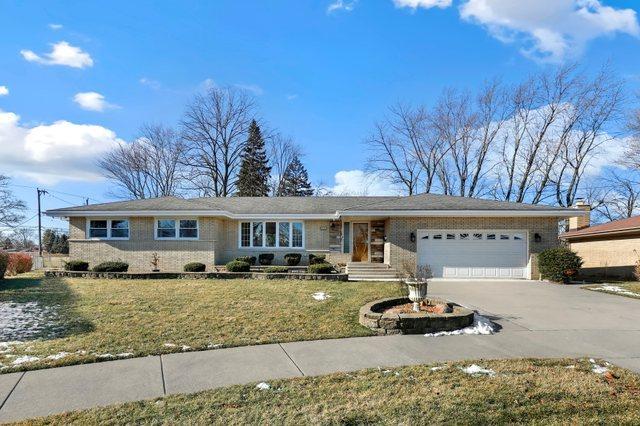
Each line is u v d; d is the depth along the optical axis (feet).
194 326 27.30
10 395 16.14
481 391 16.05
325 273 56.03
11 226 122.62
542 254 57.11
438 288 49.11
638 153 94.94
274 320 29.12
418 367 19.34
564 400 15.19
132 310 32.04
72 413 14.42
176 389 16.78
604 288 48.42
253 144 158.71
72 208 68.03
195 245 68.03
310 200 84.38
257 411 14.49
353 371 18.89
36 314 30.86
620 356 21.29
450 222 60.54
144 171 142.20
